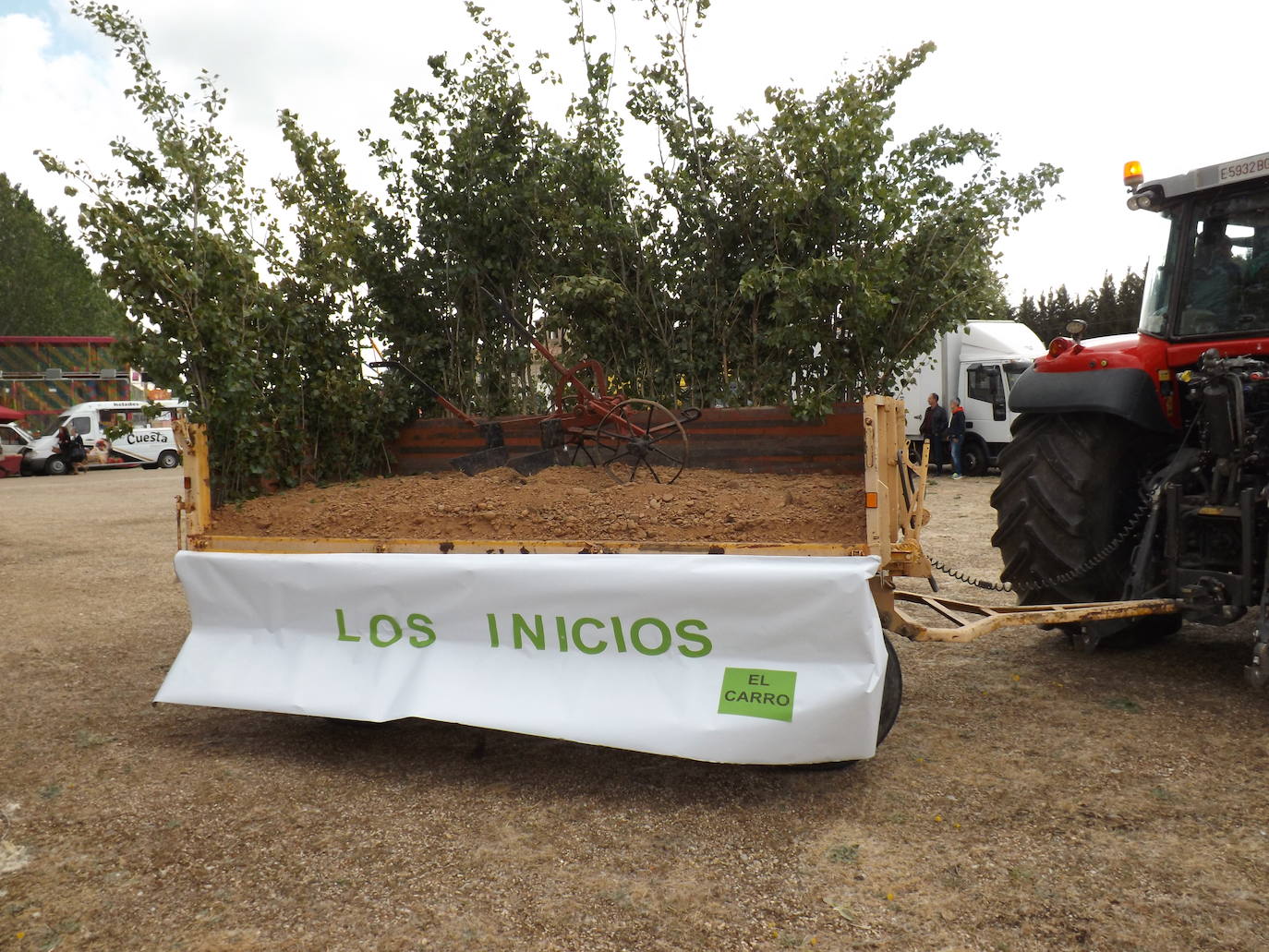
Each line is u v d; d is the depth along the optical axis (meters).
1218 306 4.24
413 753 3.72
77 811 3.21
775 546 3.20
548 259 6.20
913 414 16.34
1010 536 4.44
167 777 3.51
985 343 15.42
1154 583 4.20
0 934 2.46
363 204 5.73
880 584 3.33
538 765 3.55
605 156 6.09
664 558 3.20
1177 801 3.01
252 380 4.72
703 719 3.11
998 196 5.46
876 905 2.47
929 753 3.51
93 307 48.88
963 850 2.75
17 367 27.84
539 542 3.52
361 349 5.50
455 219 6.16
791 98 5.53
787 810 3.08
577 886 2.62
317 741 3.90
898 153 5.55
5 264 45.25
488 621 3.45
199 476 4.14
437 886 2.64
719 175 5.85
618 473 4.59
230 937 2.41
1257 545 3.84
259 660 3.79
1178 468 4.16
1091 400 4.16
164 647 5.54
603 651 3.30
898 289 5.47
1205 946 2.24
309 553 3.87
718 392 5.99
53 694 4.61
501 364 6.39
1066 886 2.53
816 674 3.04
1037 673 4.46
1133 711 3.88
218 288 4.57
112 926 2.48
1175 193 4.29
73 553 9.38
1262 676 3.57
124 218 4.38
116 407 23.58
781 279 5.29
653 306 6.08
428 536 3.81
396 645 3.59
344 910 2.52
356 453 5.45
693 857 2.78
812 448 4.41
